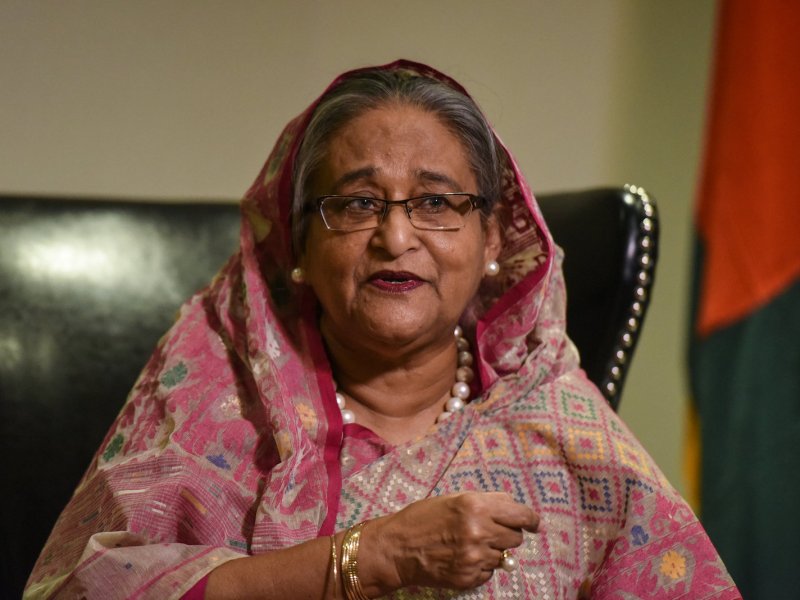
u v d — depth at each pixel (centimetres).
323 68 424
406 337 219
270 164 236
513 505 186
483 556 184
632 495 222
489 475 224
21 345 296
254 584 191
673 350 454
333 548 190
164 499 209
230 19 412
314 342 236
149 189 411
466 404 240
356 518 216
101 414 298
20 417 292
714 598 213
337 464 223
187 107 411
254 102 418
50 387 296
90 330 303
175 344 234
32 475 290
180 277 315
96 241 311
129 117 406
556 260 244
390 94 224
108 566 194
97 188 406
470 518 183
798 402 411
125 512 205
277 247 240
